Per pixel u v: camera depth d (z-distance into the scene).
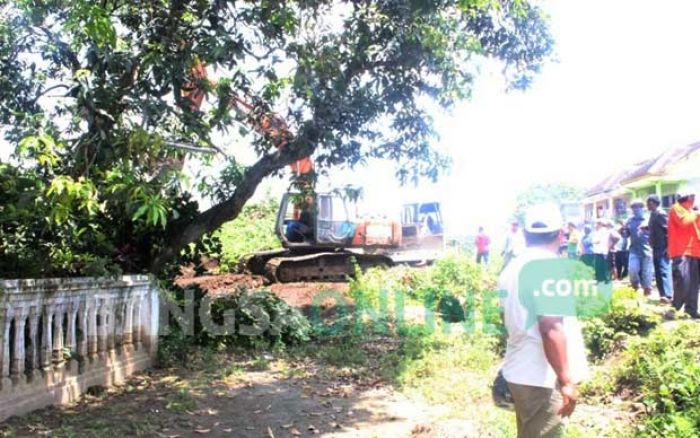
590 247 14.63
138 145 7.24
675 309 9.16
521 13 10.70
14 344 5.57
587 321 8.00
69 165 7.33
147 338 7.93
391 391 7.09
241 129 9.70
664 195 25.70
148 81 8.42
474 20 11.17
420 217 21.73
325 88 9.27
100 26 7.04
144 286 7.84
